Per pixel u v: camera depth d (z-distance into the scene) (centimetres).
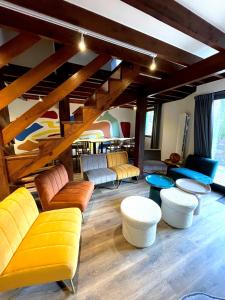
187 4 142
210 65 222
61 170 259
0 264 109
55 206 205
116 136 719
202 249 184
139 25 175
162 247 185
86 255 173
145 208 195
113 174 329
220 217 247
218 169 366
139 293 136
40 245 130
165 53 212
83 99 539
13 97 188
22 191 169
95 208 268
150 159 466
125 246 186
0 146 189
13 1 123
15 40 169
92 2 142
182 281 147
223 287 143
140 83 353
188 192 242
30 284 113
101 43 193
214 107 348
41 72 195
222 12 151
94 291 137
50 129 565
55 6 137
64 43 176
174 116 480
